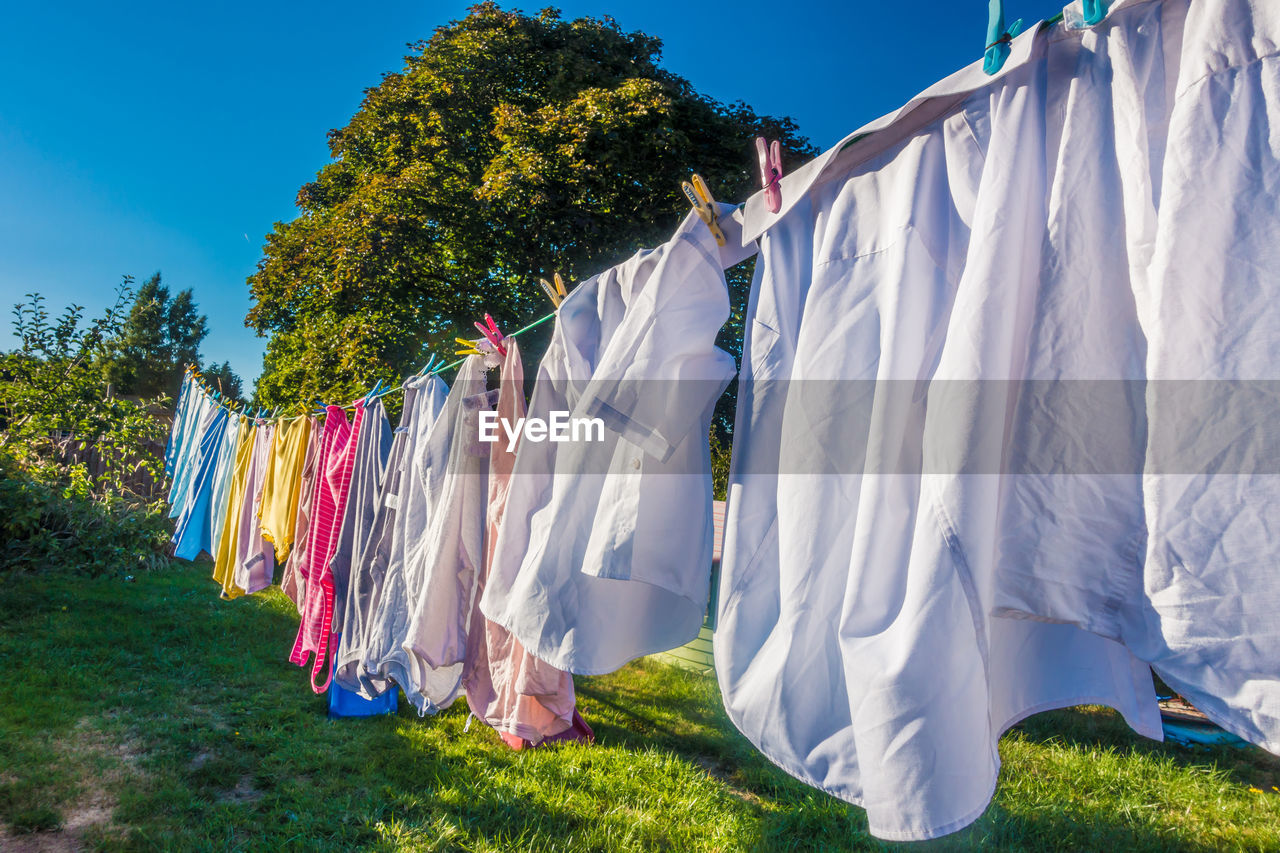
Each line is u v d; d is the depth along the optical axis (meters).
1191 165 0.78
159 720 3.51
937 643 0.88
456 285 11.88
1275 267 0.72
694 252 1.58
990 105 1.07
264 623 5.66
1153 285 0.79
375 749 3.23
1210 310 0.75
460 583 2.75
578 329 1.90
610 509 1.50
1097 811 2.75
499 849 2.37
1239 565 0.71
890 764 0.88
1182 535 0.74
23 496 7.57
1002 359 0.91
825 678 1.08
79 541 7.65
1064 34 0.99
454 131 12.00
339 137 13.03
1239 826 2.67
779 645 1.15
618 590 1.62
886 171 1.21
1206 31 0.80
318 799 2.74
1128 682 1.07
